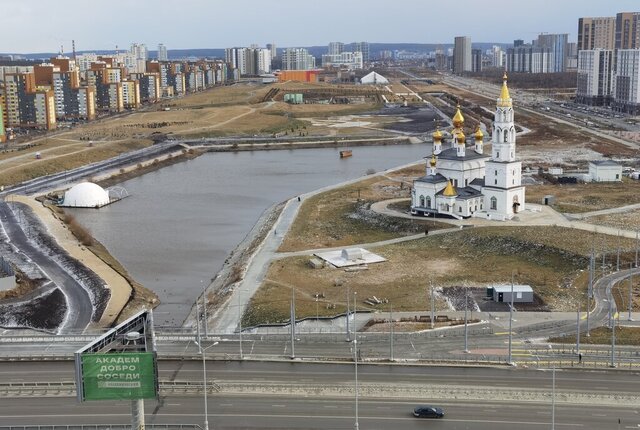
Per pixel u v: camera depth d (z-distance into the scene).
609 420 114.62
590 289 176.12
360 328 158.12
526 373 132.75
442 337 151.62
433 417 116.06
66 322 170.12
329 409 119.38
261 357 141.12
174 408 120.25
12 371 137.62
